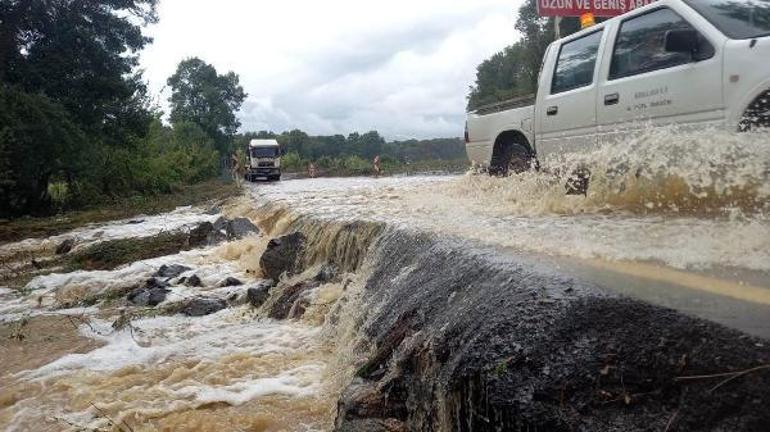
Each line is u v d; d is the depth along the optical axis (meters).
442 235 4.82
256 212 13.31
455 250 4.18
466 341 2.93
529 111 7.46
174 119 74.38
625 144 5.56
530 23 36.38
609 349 2.30
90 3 25.16
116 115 27.00
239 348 5.62
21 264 12.43
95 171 24.70
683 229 4.07
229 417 4.24
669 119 5.39
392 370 3.66
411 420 3.31
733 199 4.68
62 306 8.23
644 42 5.84
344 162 49.47
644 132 5.66
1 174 20.52
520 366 2.49
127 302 8.02
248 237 11.13
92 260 11.28
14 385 5.28
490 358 2.64
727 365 1.97
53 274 10.33
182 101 76.62
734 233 3.74
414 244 5.04
